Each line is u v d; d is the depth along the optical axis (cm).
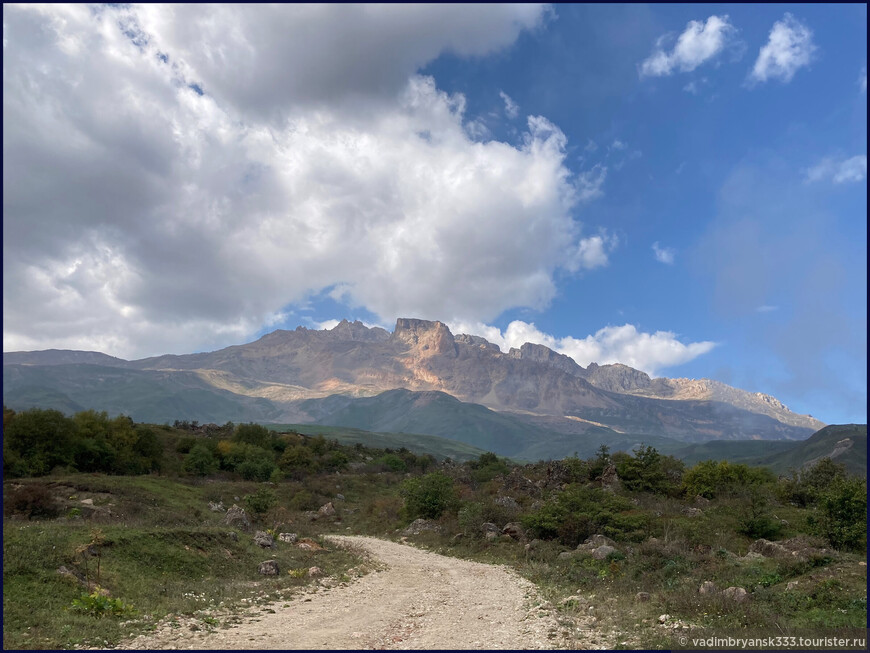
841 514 2959
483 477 8675
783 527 3747
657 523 3809
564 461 7069
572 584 2500
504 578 2884
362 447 14388
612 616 1752
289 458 10000
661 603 1892
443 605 2102
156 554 2245
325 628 1612
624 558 2995
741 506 3816
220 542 2705
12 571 1636
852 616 1639
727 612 1719
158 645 1316
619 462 6338
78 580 1736
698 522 3894
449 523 5038
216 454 9244
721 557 2858
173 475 7375
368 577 2808
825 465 5909
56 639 1280
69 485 4441
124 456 6556
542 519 4041
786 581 2238
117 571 1947
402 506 6353
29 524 2238
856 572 2131
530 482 6550
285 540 3666
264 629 1556
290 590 2233
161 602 1778
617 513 3953
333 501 7656
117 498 4300
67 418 6294
